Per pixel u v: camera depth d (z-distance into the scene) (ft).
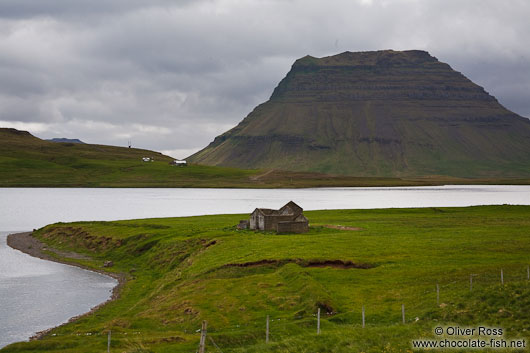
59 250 422.82
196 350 146.51
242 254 294.87
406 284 208.54
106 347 154.92
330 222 463.42
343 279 226.38
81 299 266.57
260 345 141.69
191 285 242.58
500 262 233.35
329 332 146.61
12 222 626.64
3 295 273.75
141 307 233.55
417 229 384.47
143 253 377.91
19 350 155.84
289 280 231.09
